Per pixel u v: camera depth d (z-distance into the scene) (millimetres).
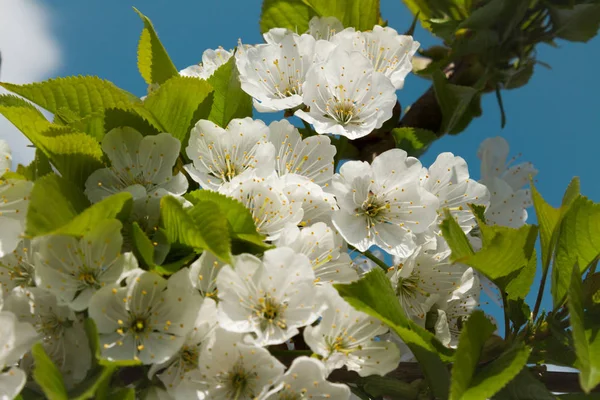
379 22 555
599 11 548
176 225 450
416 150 536
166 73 519
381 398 471
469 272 500
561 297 472
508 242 461
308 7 548
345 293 447
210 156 482
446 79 548
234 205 453
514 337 473
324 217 482
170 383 449
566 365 466
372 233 487
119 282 445
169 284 451
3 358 447
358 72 504
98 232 448
